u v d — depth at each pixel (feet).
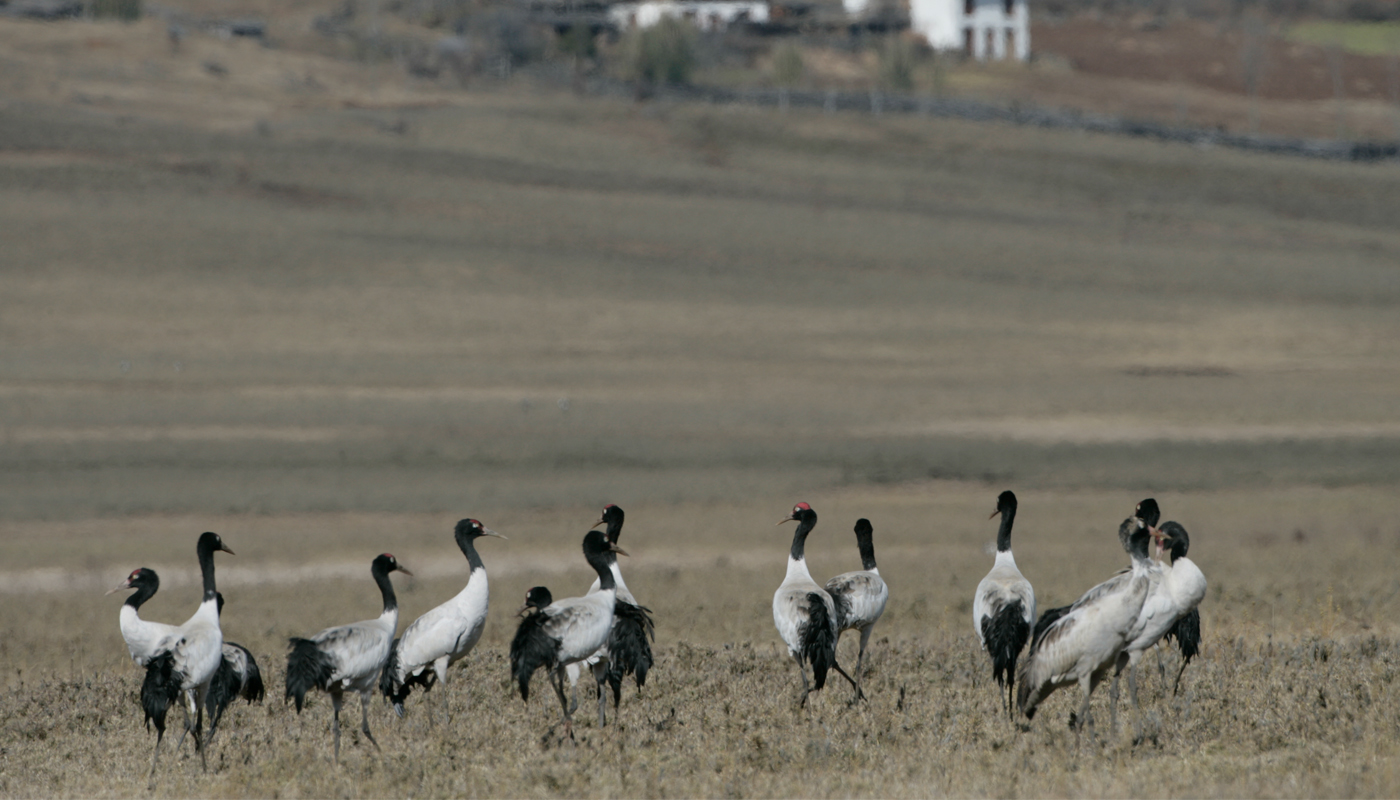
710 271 256.11
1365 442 153.79
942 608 76.89
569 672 46.62
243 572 102.01
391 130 348.18
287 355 194.18
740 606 79.71
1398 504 124.57
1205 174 347.97
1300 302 241.96
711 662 56.18
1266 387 184.34
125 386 173.06
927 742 40.57
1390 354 206.80
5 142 295.48
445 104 384.68
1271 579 82.89
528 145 347.97
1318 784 32.68
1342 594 73.72
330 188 295.48
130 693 52.37
